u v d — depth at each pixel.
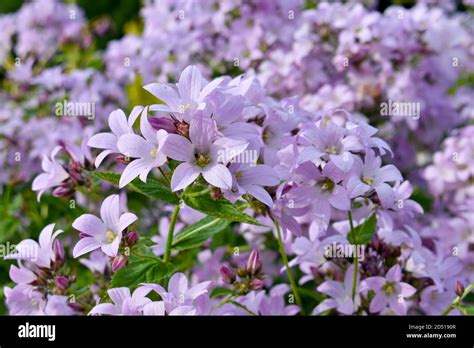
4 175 0.84
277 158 0.57
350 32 0.83
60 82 0.90
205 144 0.51
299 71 0.83
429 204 0.85
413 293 0.58
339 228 0.63
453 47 0.89
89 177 0.62
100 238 0.54
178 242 0.58
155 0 1.00
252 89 0.58
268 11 0.87
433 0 1.09
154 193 0.54
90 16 1.58
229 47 0.88
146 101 0.88
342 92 0.81
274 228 0.67
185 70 0.53
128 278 0.55
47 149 0.85
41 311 0.57
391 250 0.61
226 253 0.73
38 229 0.77
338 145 0.55
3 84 1.05
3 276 0.72
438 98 0.90
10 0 1.60
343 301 0.60
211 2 0.90
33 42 1.07
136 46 0.92
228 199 0.53
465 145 0.82
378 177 0.55
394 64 0.86
